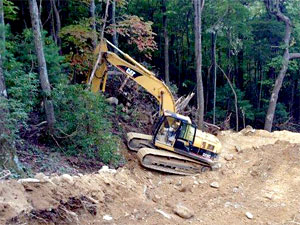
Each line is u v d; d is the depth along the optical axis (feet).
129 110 48.06
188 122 37.47
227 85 81.87
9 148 23.68
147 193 30.45
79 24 44.39
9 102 25.46
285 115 82.38
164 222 25.38
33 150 29.91
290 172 37.86
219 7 71.51
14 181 21.18
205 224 26.61
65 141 32.71
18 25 49.93
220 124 71.26
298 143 45.80
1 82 23.85
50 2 49.29
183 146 37.52
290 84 89.86
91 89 39.65
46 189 22.31
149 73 40.34
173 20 80.79
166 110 39.19
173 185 34.04
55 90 32.27
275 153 42.50
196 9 52.95
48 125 32.17
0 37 30.63
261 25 77.61
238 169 39.37
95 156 33.81
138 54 71.00
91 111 33.32
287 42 72.02
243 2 76.13
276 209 30.58
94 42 42.70
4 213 18.38
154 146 37.88
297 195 33.45
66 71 42.80
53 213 21.09
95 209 23.91
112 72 50.24
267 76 87.40
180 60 87.30
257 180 36.78
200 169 37.86
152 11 78.43
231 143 49.37
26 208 19.77
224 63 86.07
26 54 33.83
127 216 25.04
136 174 33.71
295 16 72.59
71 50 45.47
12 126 24.07
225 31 75.46
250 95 89.97
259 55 82.48
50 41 37.35
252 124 82.99
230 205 30.63
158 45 83.20
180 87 87.45
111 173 30.55
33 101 30.14
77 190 24.30
